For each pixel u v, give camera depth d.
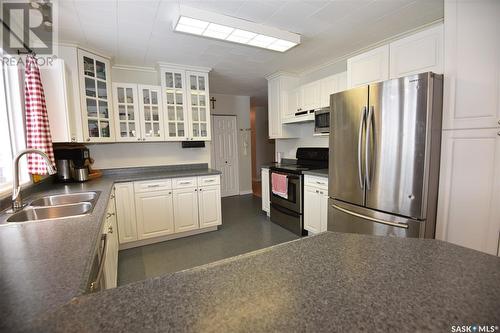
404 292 0.60
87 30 2.27
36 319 0.53
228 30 2.23
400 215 1.91
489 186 1.57
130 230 2.90
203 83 3.56
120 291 0.62
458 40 1.66
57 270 0.78
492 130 1.54
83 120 2.59
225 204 5.03
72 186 2.39
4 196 1.58
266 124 7.98
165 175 3.14
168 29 2.30
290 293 0.60
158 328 0.49
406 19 2.27
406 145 1.82
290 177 3.32
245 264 0.75
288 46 2.65
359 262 0.76
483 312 0.53
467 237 1.69
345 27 2.41
